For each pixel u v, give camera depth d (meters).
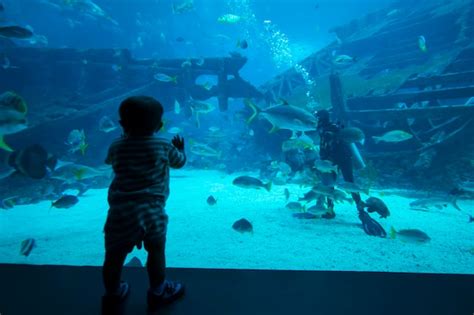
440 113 9.73
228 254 4.04
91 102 15.23
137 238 1.65
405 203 7.12
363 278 2.10
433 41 17.33
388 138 6.55
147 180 1.75
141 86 15.95
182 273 2.20
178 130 11.70
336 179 5.93
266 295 1.89
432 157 9.15
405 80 12.83
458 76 11.42
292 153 8.11
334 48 21.67
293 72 20.27
